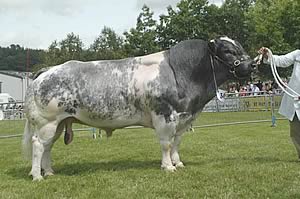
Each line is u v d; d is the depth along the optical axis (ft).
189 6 166.40
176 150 31.01
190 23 163.43
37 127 28.86
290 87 31.24
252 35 156.15
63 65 29.48
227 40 29.89
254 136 50.29
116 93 28.91
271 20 139.03
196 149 40.04
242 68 29.48
